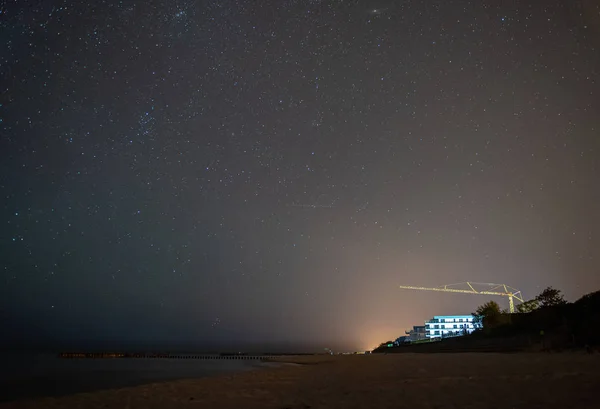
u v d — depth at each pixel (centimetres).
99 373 4388
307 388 1564
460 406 915
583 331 3344
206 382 2055
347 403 1098
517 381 1237
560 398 895
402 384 1431
